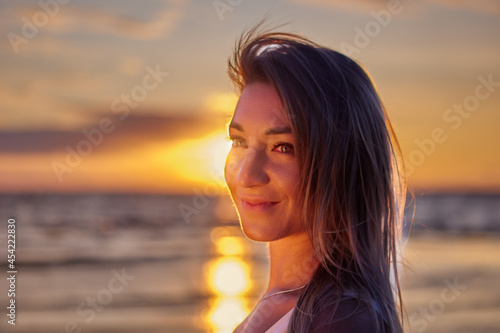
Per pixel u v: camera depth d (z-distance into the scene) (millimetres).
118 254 39500
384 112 1540
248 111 1385
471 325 20109
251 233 1376
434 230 54094
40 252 39031
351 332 1147
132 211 80750
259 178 1349
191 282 29953
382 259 1353
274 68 1344
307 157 1313
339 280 1240
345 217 1312
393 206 1435
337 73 1366
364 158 1354
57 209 84875
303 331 1199
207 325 21250
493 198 101125
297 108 1319
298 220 1374
